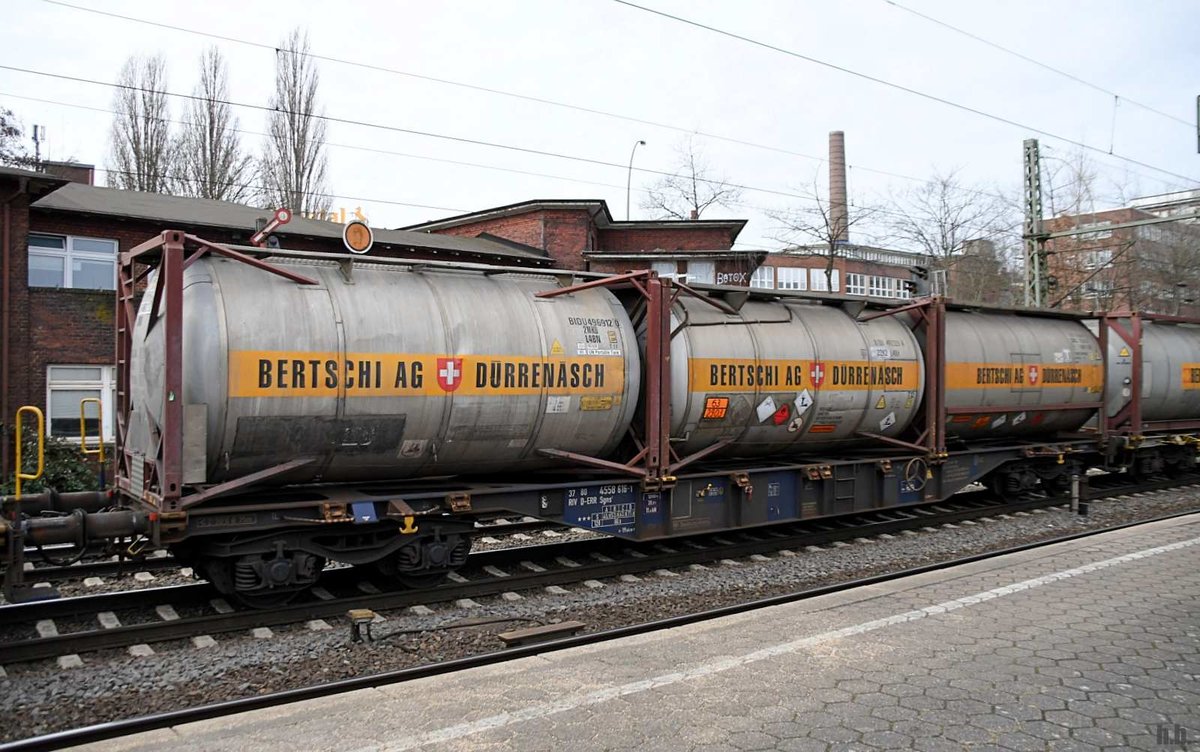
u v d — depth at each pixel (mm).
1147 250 46969
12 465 18516
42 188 19016
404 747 4660
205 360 7367
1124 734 4965
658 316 10117
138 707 5863
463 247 29734
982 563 9609
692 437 10820
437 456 8820
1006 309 15266
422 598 8750
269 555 8070
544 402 9164
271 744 4695
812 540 12125
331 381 7887
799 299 12273
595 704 5320
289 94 37125
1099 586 8508
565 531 12594
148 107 39594
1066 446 15727
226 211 24547
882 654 6371
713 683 5715
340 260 8422
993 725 5070
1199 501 16656
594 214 38500
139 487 8180
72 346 19953
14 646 6730
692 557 10844
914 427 13469
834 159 67562
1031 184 28062
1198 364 18609
